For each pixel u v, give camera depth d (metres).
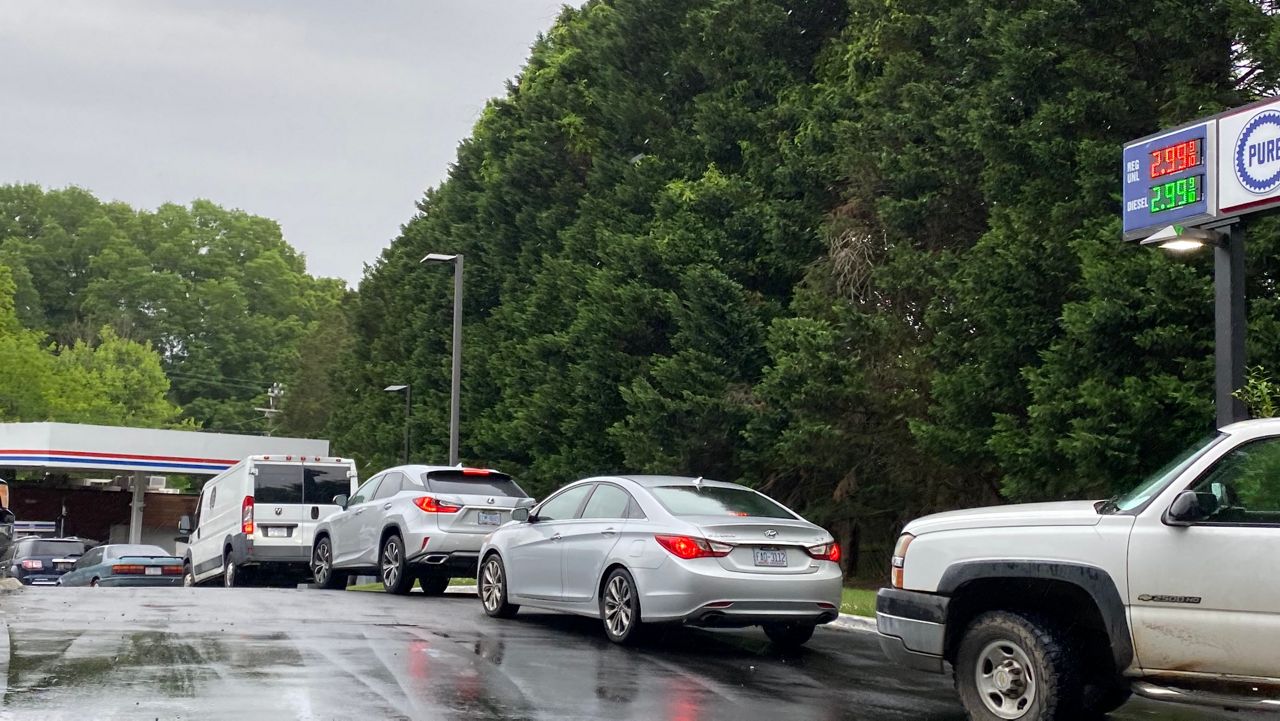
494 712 7.76
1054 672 7.21
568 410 29.31
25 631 11.09
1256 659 6.56
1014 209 18.12
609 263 28.97
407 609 14.34
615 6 32.69
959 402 18.75
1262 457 6.86
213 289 98.62
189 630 11.40
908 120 21.47
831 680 9.64
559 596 12.38
